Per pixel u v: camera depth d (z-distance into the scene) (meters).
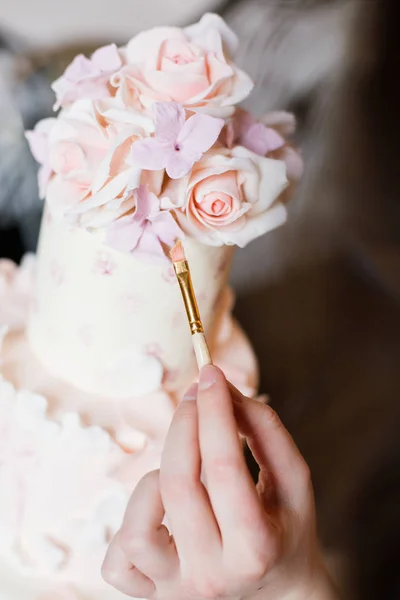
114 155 0.45
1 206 0.92
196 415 0.42
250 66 0.97
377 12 0.99
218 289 0.53
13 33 0.87
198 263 0.50
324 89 1.02
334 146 1.06
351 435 1.05
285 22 0.97
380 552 0.95
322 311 1.11
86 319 0.51
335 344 1.10
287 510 0.46
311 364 1.09
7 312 0.60
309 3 0.97
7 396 0.51
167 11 0.93
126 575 0.46
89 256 0.49
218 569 0.42
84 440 0.49
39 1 0.86
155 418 0.52
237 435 0.41
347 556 0.94
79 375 0.52
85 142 0.46
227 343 0.61
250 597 0.46
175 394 0.55
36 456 0.50
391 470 1.02
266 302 1.09
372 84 1.03
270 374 1.08
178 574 0.44
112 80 0.46
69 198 0.46
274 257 1.09
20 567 0.50
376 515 0.99
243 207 0.46
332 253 1.12
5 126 0.89
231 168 0.45
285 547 0.45
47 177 0.49
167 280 0.49
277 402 1.07
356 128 1.06
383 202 1.12
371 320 1.13
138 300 0.50
